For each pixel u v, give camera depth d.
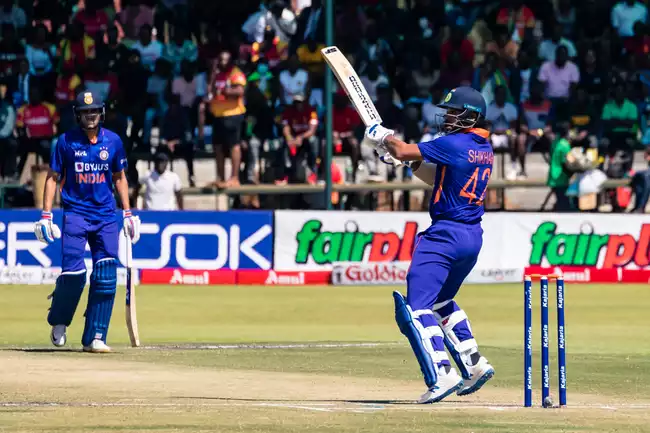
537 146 106.00
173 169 110.50
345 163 105.69
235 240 87.31
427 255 34.16
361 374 42.19
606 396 36.94
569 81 105.56
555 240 91.25
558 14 110.62
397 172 108.19
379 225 88.75
